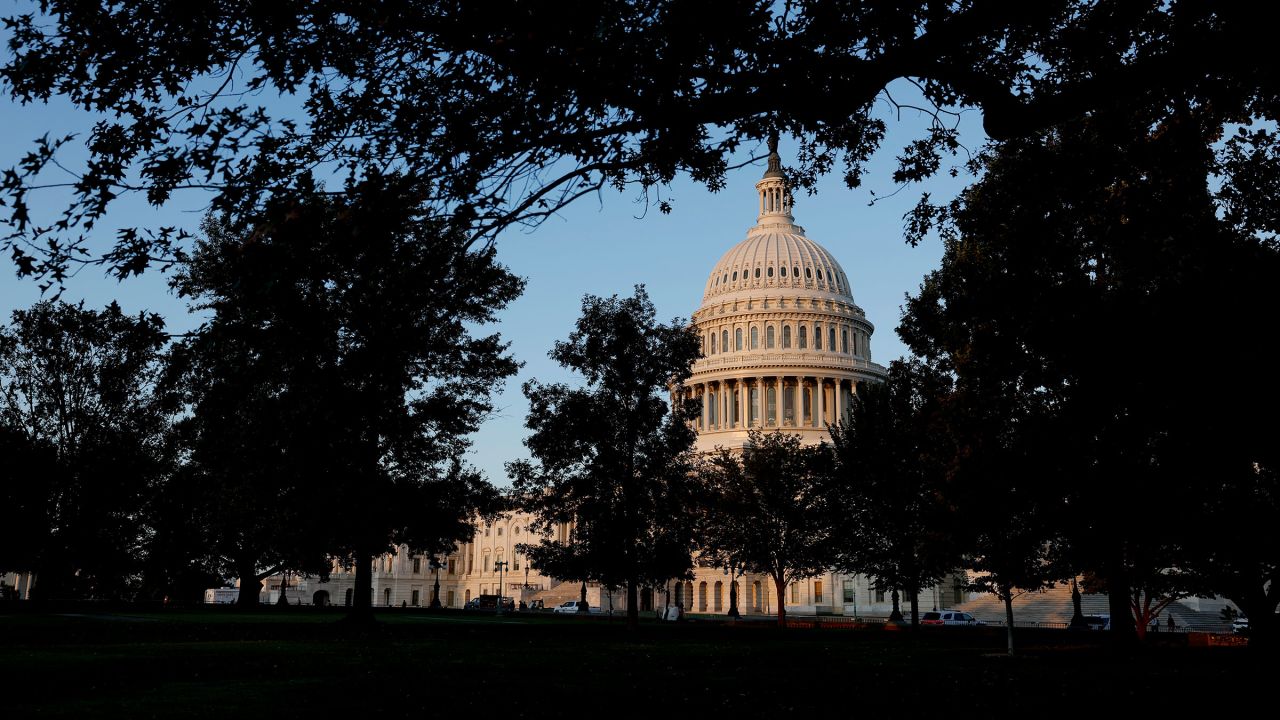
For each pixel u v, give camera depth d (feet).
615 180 65.46
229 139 49.65
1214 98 55.21
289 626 155.12
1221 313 62.18
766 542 255.70
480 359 168.14
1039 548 132.77
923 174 77.05
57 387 193.47
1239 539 74.95
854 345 543.80
